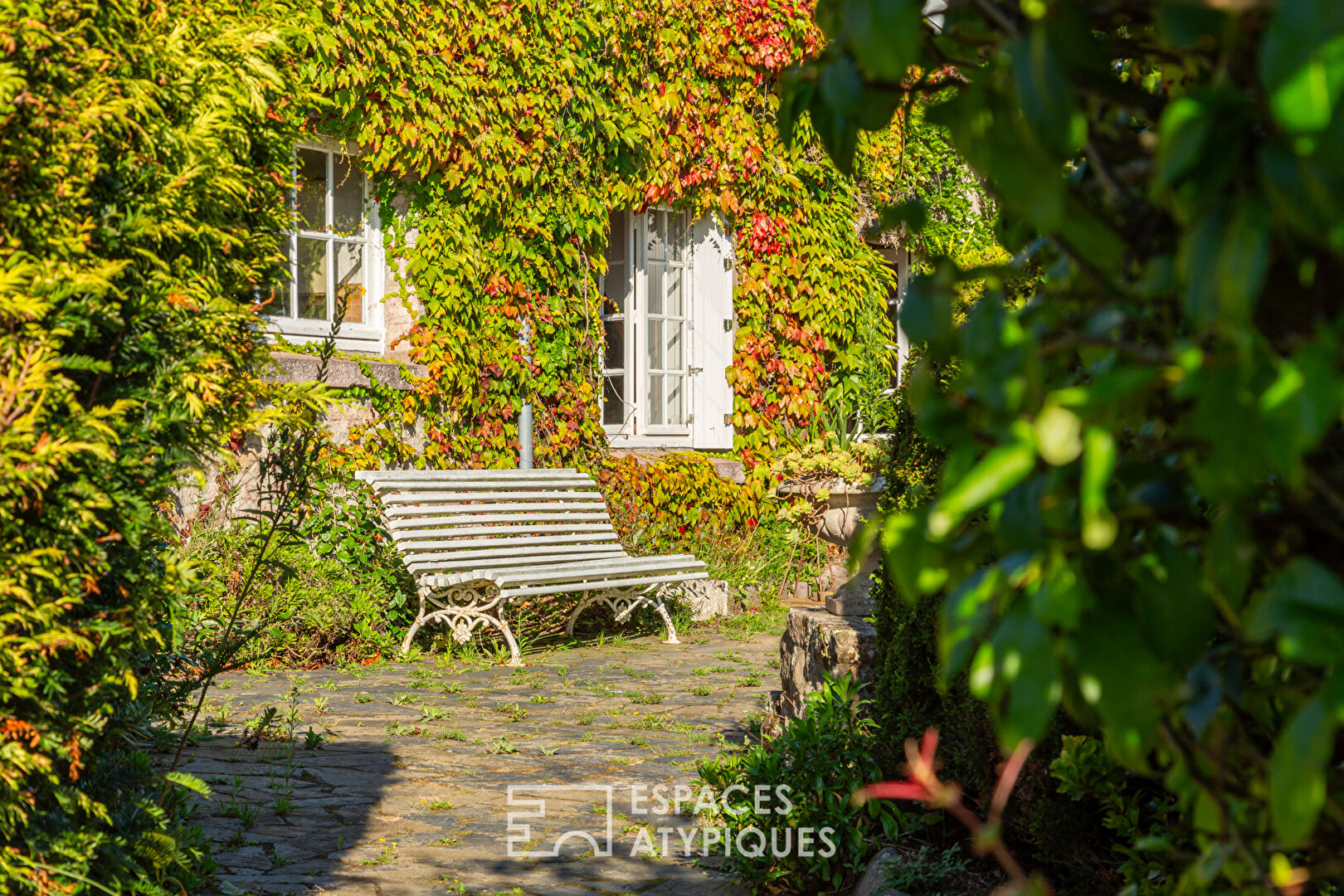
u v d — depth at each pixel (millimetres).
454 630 8109
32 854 2311
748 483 11656
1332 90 622
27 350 2170
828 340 12367
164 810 3562
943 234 12430
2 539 2195
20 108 2213
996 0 882
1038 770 3043
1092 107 1027
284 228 3105
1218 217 737
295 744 5527
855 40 865
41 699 2307
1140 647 850
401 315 9391
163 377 2547
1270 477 978
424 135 9117
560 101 10031
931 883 3273
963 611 897
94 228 2361
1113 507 903
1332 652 730
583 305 10461
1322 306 770
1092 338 895
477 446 9633
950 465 918
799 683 5121
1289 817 744
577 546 9102
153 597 2576
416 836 4258
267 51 2850
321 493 8062
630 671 7691
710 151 11328
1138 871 2291
